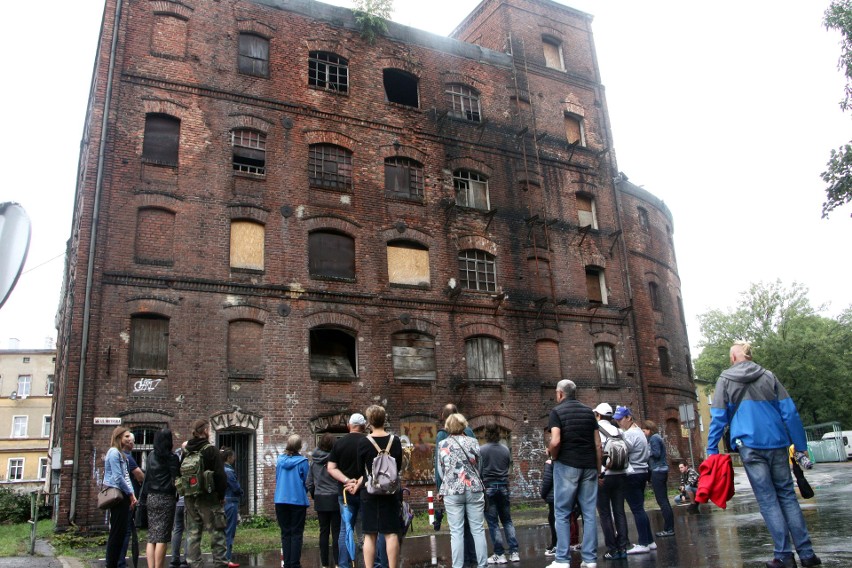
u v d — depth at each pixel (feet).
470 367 82.64
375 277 78.59
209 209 71.00
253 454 66.90
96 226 65.10
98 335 62.80
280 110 78.18
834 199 61.16
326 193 78.38
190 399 65.05
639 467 33.01
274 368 69.77
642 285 104.01
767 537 32.94
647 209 111.55
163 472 29.99
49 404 198.08
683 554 29.35
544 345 88.94
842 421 217.97
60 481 57.98
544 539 44.57
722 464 23.56
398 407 75.72
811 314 198.08
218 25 77.25
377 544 31.17
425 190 85.66
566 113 102.89
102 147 67.31
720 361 201.77
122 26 71.77
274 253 73.26
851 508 44.42
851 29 59.98
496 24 104.06
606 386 91.71
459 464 27.55
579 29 109.60
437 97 90.89
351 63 85.15
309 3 83.92
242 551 46.78
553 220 93.09
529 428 83.46
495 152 92.94
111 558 30.58
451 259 84.74
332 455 28.89
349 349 77.10
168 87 72.43
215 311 68.44
